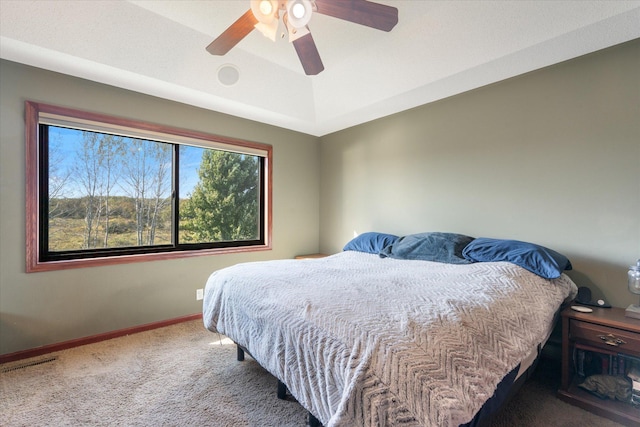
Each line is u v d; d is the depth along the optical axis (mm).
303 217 3924
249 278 1769
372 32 2219
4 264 2072
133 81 2389
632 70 1849
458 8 1905
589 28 1712
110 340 2453
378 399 873
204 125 3020
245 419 1514
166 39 2174
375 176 3414
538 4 1710
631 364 1607
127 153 2664
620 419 1490
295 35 1541
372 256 2656
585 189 2029
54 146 2316
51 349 2223
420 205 2992
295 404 1637
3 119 2057
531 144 2268
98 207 2531
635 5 1529
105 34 1987
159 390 1758
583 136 2031
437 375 878
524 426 1471
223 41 1676
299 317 1244
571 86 2076
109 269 2498
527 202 2295
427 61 2293
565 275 1951
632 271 1673
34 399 1658
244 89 2754
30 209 2158
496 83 2451
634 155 1848
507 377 1117
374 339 988
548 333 1581
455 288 1485
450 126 2752
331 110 3225
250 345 1520
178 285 2879
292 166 3797
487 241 2178
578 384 1713
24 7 1723
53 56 2012
